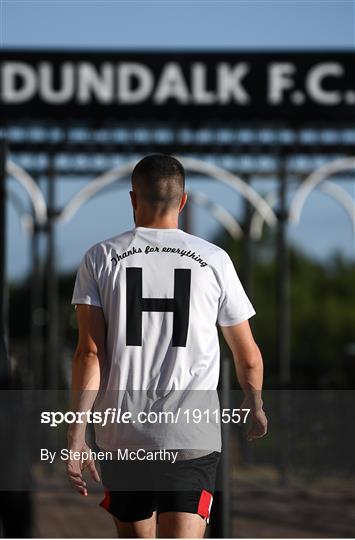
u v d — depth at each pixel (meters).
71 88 44.44
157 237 14.17
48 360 63.84
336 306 180.88
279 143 51.69
